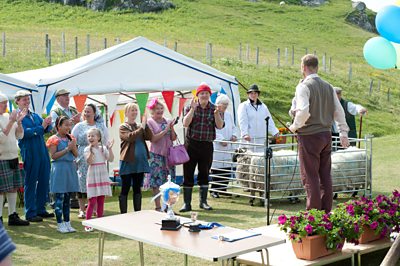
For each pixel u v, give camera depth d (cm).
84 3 5719
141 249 619
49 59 3036
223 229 536
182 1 6200
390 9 630
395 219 653
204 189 970
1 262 204
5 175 831
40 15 5391
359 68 4284
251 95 1077
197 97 960
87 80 1079
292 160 1001
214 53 3959
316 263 570
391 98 3412
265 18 6378
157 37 4691
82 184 898
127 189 891
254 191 1010
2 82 1007
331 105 723
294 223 583
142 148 885
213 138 953
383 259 641
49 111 1033
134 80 1122
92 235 805
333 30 6291
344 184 1042
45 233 816
